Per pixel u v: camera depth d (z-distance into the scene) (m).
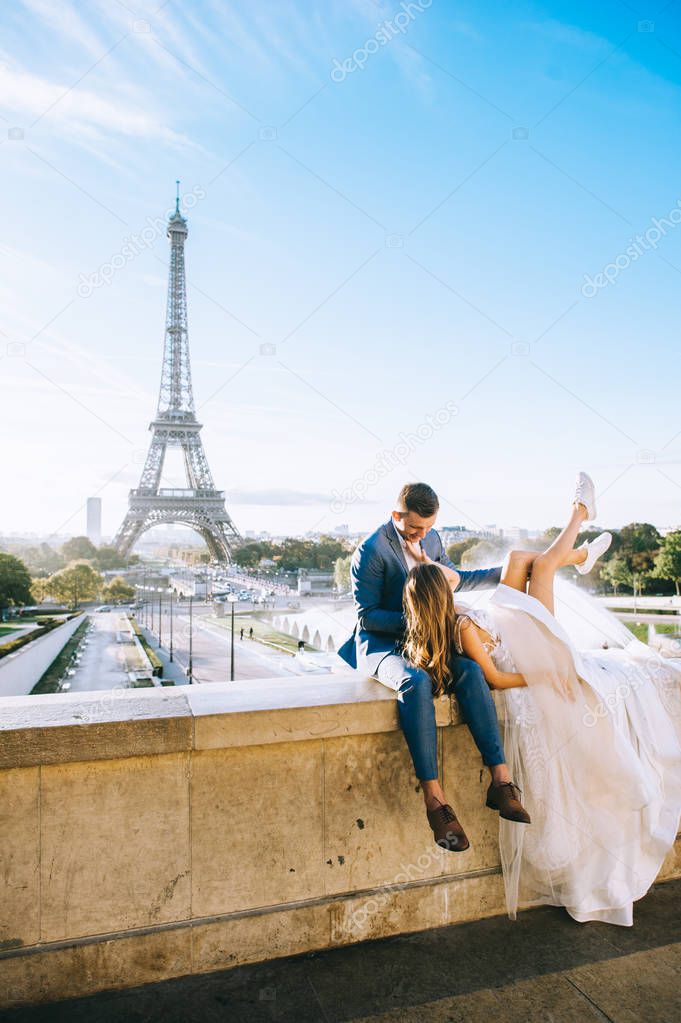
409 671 3.70
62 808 3.26
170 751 3.33
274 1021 3.08
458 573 4.57
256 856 3.57
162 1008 3.18
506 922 3.91
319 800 3.69
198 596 144.50
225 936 3.48
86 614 106.12
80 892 3.28
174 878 3.43
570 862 3.84
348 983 3.36
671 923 3.85
